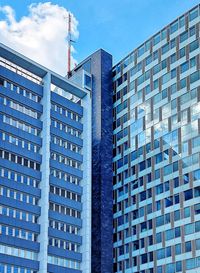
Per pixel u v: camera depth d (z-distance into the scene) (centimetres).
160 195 10862
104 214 11962
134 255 11138
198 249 9744
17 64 11588
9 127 10769
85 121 12394
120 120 12556
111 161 12506
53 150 11475
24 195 10644
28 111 11325
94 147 12531
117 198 12075
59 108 11981
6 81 11038
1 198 10175
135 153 11819
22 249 10281
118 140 12475
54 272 10619
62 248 10956
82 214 11625
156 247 10619
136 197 11488
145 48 12200
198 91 10588
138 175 11575
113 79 13100
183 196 10344
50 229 10831
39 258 10469
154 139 11356
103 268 11506
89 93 12669
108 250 11738
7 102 10919
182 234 10138
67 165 11712
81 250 11325
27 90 11431
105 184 12212
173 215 10444
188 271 9806
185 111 10769
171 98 11169
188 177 10338
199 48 10800
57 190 11300
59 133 11750
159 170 11038
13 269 10019
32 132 11269
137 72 12294
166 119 11169
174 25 11525
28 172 10819
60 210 11225
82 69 13150
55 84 12231
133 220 11419
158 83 11588
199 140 10319
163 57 11619
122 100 12625
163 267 10325
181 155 10612
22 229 10388
